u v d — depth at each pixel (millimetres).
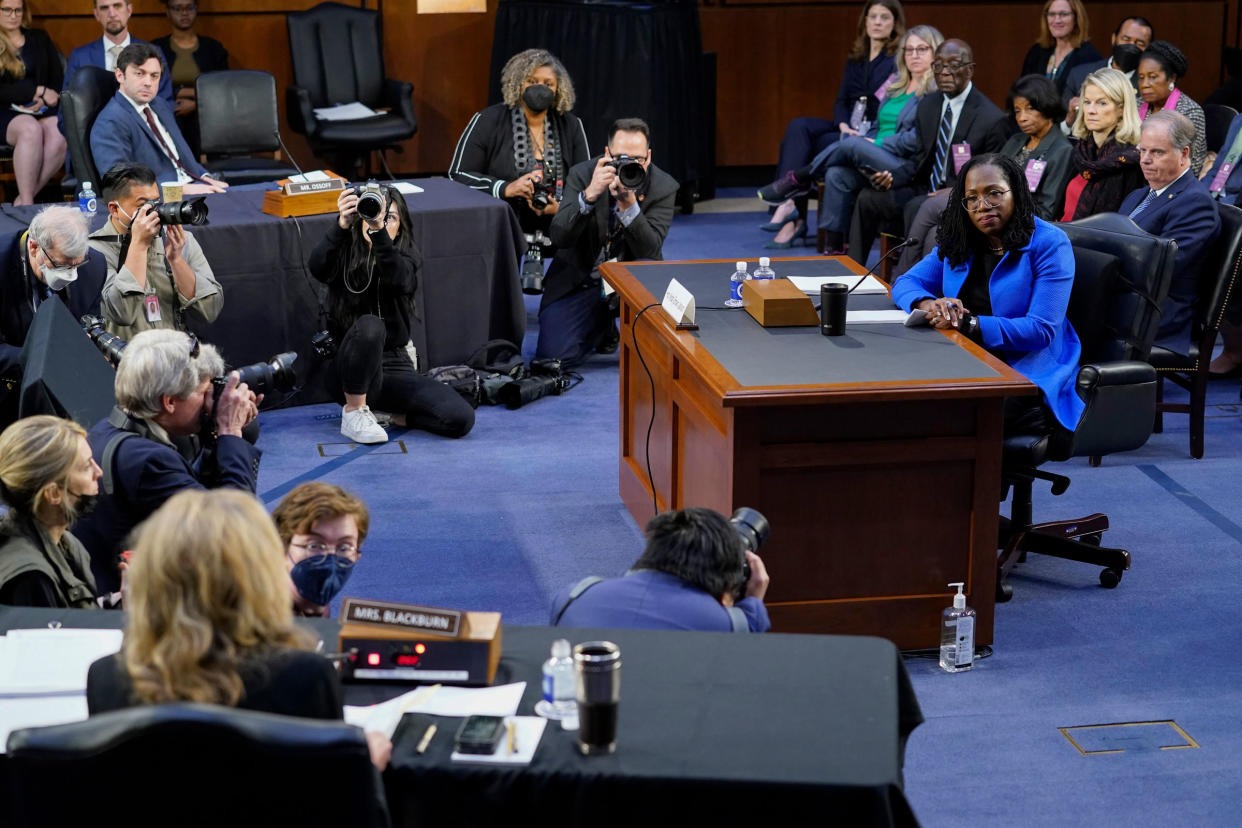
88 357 3746
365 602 2072
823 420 3281
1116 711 3236
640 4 8422
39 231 4078
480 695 2023
